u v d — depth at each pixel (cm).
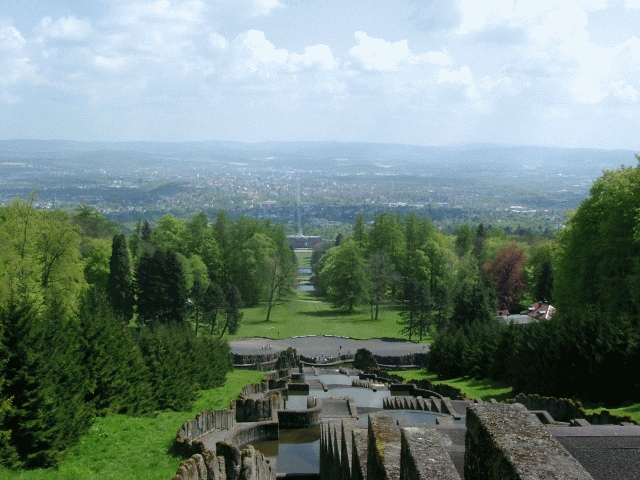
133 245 13538
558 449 705
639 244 5406
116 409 3797
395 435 1136
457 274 12281
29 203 6912
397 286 13375
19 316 2867
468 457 827
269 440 4178
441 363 6731
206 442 3638
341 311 13238
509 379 5438
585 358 4053
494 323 7231
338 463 1883
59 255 7031
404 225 15225
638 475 1047
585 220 6094
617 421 2994
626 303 5453
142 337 5169
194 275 12212
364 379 7025
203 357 5653
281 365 8325
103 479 2702
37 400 2809
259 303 13925
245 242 14100
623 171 6072
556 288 6506
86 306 3941
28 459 2778
